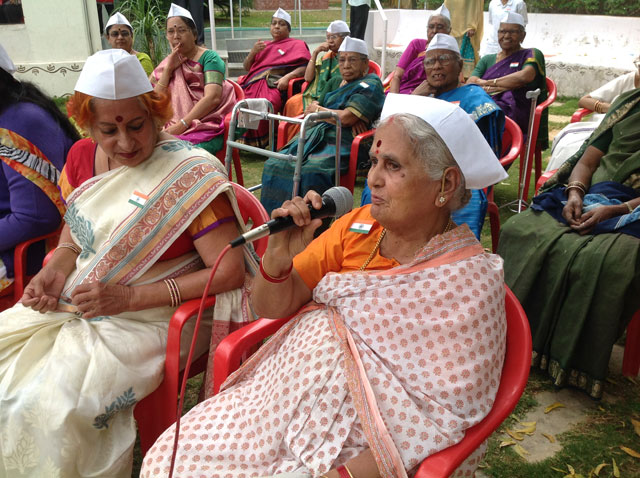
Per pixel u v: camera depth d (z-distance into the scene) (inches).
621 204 104.9
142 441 81.9
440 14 231.5
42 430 68.4
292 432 56.9
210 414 63.9
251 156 253.6
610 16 367.2
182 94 195.6
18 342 76.3
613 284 96.0
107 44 354.9
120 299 75.2
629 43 361.4
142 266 77.7
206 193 77.1
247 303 81.2
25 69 335.3
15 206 96.0
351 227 65.5
